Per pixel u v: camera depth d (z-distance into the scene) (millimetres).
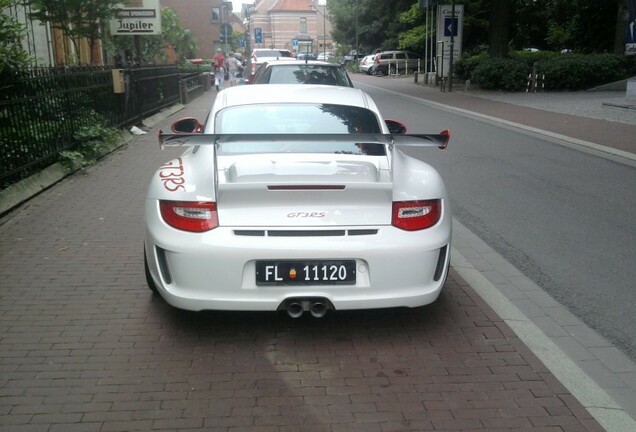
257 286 3881
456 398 3523
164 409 3396
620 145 12398
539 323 4574
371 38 61594
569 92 26688
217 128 4859
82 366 3836
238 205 3879
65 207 7527
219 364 3879
